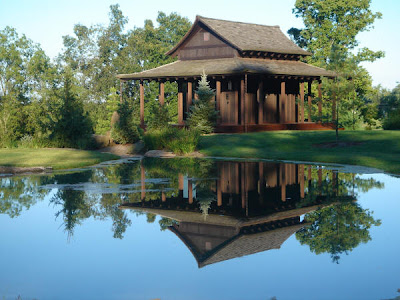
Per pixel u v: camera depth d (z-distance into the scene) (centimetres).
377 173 1861
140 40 7356
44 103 6538
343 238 875
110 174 1933
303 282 647
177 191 1462
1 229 983
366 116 5278
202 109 3628
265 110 4178
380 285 630
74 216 1100
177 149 2922
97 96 7494
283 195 1362
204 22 4069
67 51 8094
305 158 2431
